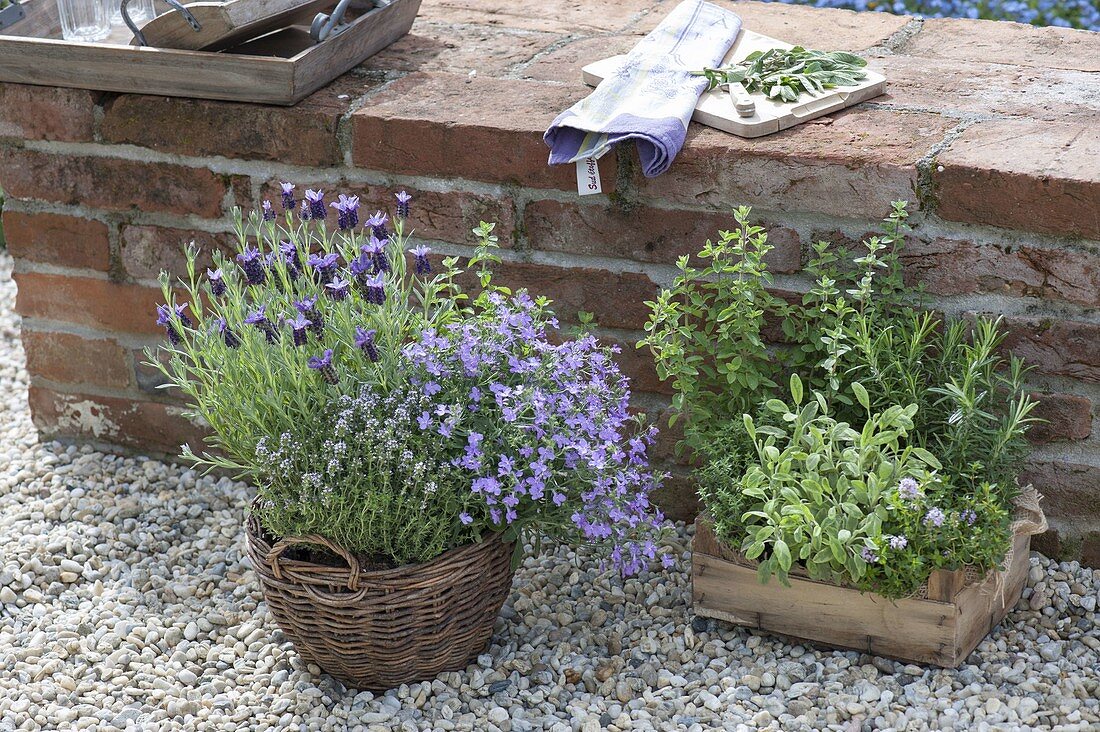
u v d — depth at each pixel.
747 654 2.37
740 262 2.49
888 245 2.41
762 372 2.49
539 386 2.22
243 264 2.19
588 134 2.50
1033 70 2.80
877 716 2.17
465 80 2.84
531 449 2.10
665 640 2.42
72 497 2.97
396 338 2.24
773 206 2.45
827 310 2.45
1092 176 2.21
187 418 3.05
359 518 2.12
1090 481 2.44
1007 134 2.42
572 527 2.27
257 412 2.23
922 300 2.42
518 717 2.24
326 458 2.13
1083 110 2.54
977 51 2.95
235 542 2.83
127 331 3.01
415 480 2.12
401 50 3.06
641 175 2.51
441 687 2.31
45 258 3.00
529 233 2.63
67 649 2.47
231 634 2.53
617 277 2.61
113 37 2.98
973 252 2.34
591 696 2.29
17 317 3.97
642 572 2.62
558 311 2.68
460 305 2.74
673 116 2.46
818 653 2.34
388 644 2.21
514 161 2.57
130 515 2.93
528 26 3.23
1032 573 2.47
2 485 3.02
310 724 2.25
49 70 2.77
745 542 2.26
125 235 2.91
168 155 2.80
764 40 2.92
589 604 2.55
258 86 2.66
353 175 2.70
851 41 3.05
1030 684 2.20
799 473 2.25
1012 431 2.24
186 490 3.02
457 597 2.21
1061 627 2.37
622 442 2.74
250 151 2.73
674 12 2.95
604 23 3.25
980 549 2.14
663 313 2.40
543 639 2.44
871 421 2.19
